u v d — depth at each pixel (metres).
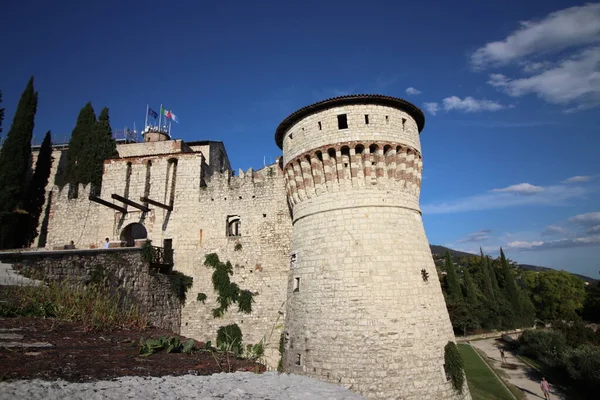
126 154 49.59
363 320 21.19
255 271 33.16
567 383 39.66
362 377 20.11
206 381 7.36
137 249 28.81
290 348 24.12
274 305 31.84
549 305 91.69
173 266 34.69
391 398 19.64
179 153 38.25
